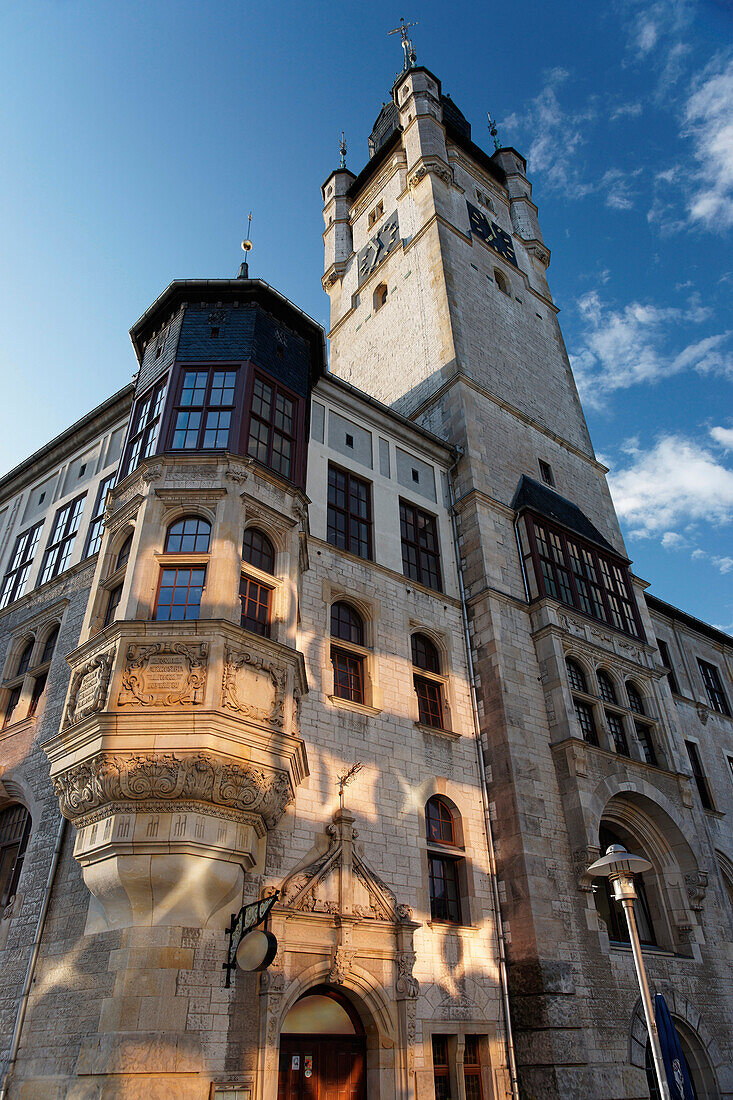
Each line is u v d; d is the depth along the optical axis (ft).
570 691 77.56
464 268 122.21
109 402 82.38
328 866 55.42
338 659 69.36
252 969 42.88
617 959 65.77
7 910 55.57
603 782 73.92
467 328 112.27
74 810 47.93
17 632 74.49
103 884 45.44
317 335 77.71
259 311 72.54
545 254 148.77
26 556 83.25
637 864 46.60
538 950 60.70
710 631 122.42
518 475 99.40
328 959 52.26
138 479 62.18
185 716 46.50
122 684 48.47
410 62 168.35
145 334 76.74
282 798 50.11
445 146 143.54
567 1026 58.54
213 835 45.85
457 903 64.28
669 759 83.66
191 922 46.06
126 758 45.70
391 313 126.52
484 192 149.69
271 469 62.95
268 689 51.78
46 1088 43.34
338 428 83.97
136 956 43.75
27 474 91.97
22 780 61.62
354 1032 54.29
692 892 75.46
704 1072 67.36
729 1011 72.02
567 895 65.82
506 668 75.82
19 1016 48.34
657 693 89.30
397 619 75.15
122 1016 41.68
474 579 83.25
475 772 71.46
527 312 131.54
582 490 110.42
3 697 70.13
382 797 63.05
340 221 158.20
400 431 90.27
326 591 70.74
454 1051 56.65
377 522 80.84
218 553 55.36
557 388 124.67
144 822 45.42
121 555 61.62
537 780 70.69
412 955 56.24
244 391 65.92
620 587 96.84
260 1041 46.37
